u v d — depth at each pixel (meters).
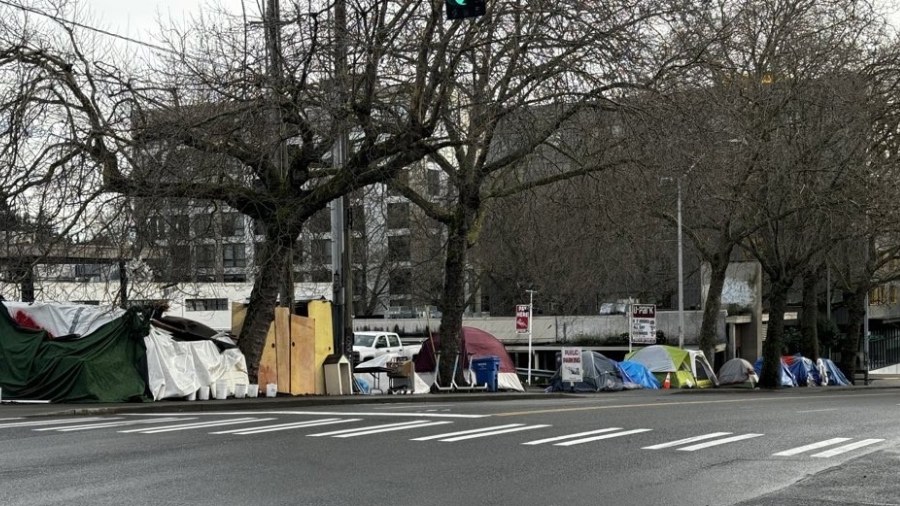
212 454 11.21
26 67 19.72
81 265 31.55
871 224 37.84
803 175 35.81
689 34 23.58
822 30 35.59
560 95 21.72
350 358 25.56
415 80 21.09
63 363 19.14
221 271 40.84
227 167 22.56
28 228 20.08
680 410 18.27
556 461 10.77
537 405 20.45
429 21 20.41
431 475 9.75
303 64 20.23
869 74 37.44
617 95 21.92
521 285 55.25
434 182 45.28
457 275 30.28
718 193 34.62
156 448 11.74
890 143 38.62
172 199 21.30
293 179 22.31
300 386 23.80
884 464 10.72
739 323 56.56
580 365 35.22
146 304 20.78
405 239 59.25
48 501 8.30
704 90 23.70
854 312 52.41
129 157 19.97
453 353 30.28
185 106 20.80
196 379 20.69
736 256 57.56
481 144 24.20
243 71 20.50
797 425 14.99
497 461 10.74
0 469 10.05
